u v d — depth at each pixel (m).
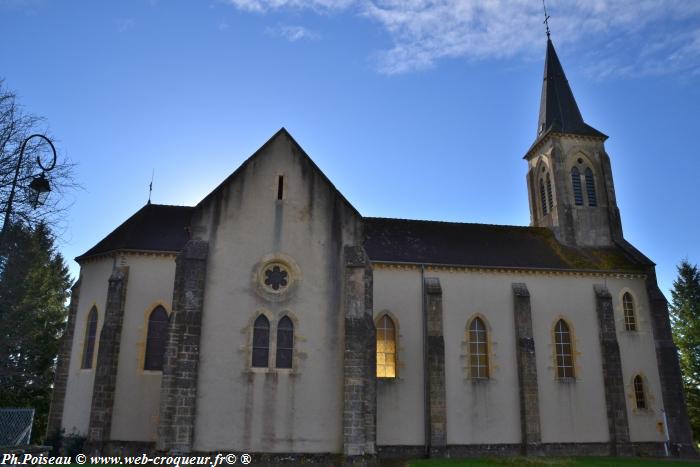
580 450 29.39
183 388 19.27
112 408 24.89
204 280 20.81
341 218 22.61
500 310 30.84
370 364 20.39
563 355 31.09
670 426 30.56
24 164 21.17
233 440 19.56
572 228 37.16
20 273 27.31
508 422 29.06
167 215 31.17
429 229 35.06
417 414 28.09
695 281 51.56
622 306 32.66
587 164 39.62
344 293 21.67
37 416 38.28
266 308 21.20
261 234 21.95
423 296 30.05
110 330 25.50
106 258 28.05
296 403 20.28
